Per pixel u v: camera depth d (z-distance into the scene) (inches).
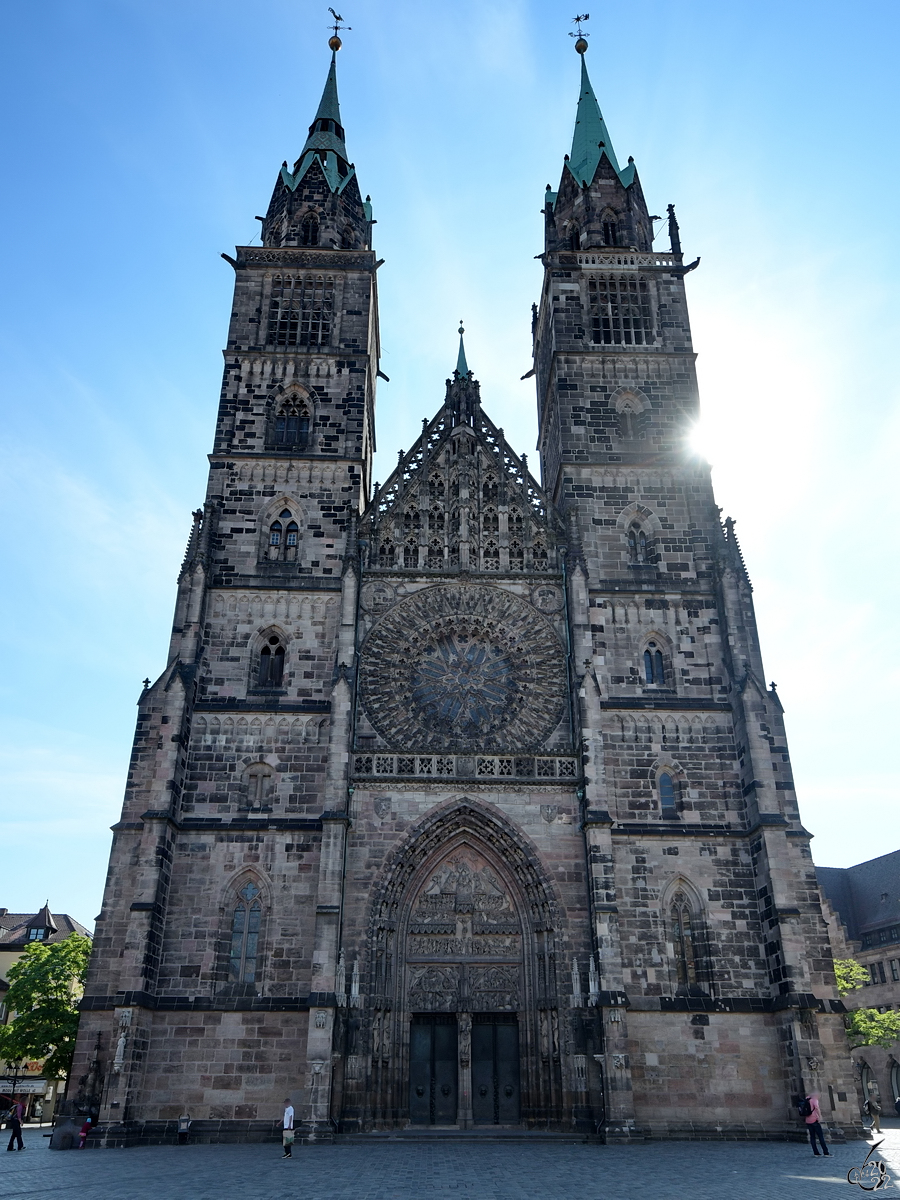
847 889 4771.2
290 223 3297.2
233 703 2469.2
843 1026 2171.5
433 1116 2135.8
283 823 2316.7
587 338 3063.5
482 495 2778.1
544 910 2236.7
